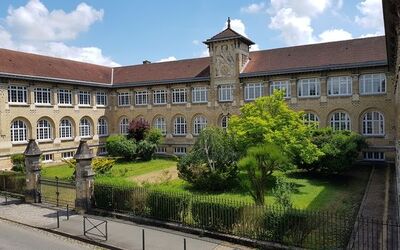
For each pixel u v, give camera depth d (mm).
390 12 14758
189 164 24984
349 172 30219
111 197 18297
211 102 41969
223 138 24875
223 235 14117
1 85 35000
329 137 28328
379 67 33188
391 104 32875
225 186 24203
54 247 13969
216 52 41312
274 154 18391
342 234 12383
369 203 19531
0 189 24500
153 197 16578
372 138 33906
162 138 44312
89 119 45406
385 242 12453
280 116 24656
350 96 34750
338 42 37625
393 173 28859
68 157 42062
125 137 42531
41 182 21672
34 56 41531
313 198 21625
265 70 38531
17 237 15281
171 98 44812
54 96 40500
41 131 39375
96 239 14508
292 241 12805
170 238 14430
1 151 34844
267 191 22625
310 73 36438
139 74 48188
